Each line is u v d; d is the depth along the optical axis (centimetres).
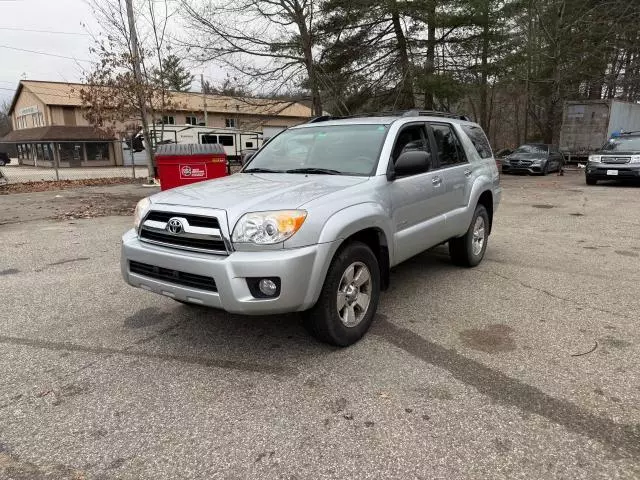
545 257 648
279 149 484
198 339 389
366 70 1953
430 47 1916
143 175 2653
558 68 2564
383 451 251
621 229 842
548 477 231
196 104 4044
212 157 1009
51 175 2644
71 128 3900
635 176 1492
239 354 362
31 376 333
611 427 268
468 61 1962
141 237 365
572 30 2564
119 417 284
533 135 3641
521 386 312
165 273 344
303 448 255
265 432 269
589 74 2895
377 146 425
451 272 577
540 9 2464
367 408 290
